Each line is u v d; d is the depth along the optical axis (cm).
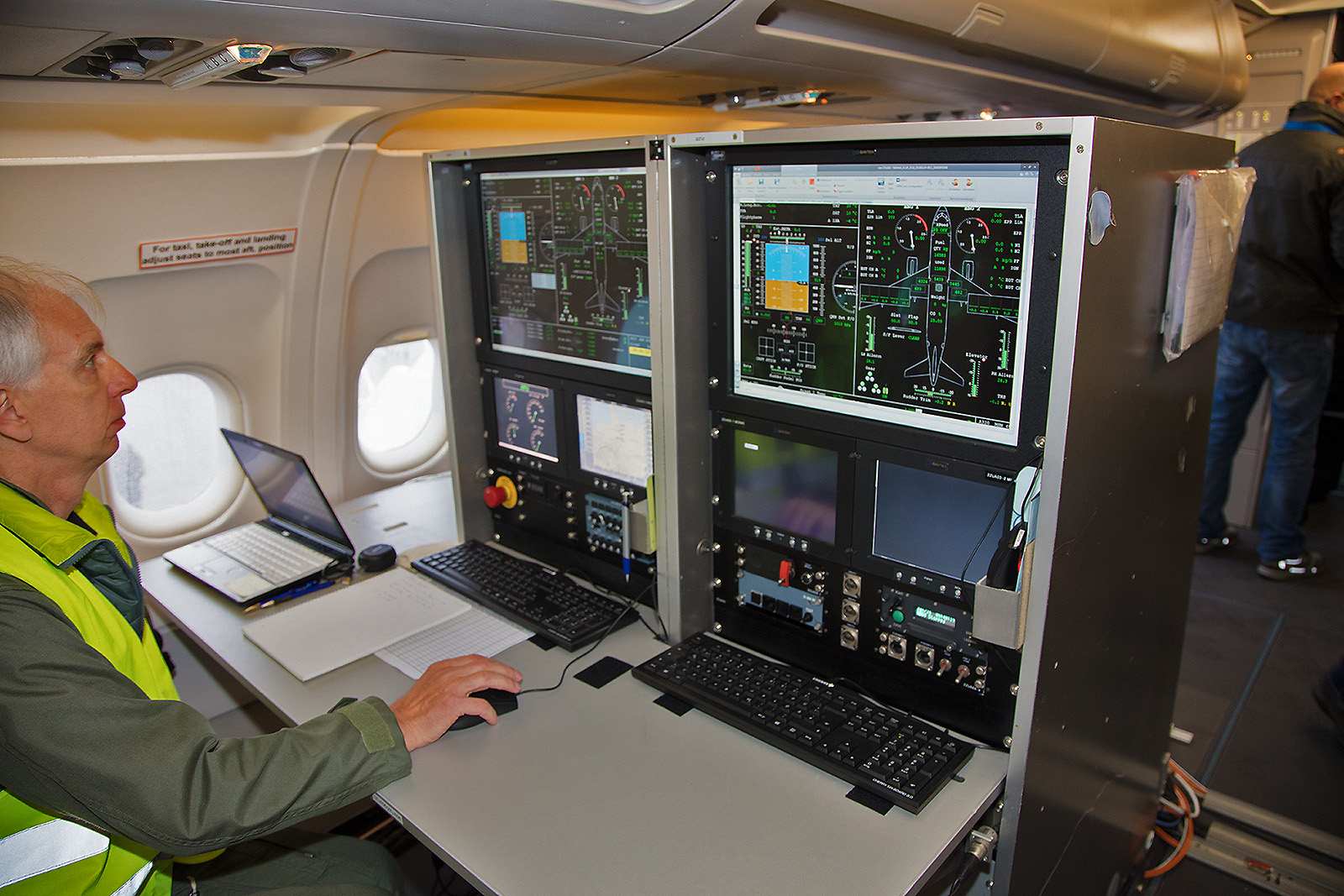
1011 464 129
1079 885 168
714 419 171
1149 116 260
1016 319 124
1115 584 146
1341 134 321
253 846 171
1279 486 352
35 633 117
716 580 182
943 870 156
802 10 139
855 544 154
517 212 195
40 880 128
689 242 159
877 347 142
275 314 250
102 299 213
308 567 213
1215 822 230
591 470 198
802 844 126
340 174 236
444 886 236
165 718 122
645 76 164
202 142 207
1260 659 305
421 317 292
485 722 156
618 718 157
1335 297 325
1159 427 147
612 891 118
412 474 318
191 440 254
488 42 122
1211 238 138
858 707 150
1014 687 138
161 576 223
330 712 139
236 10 98
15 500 132
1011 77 193
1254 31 375
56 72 134
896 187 132
